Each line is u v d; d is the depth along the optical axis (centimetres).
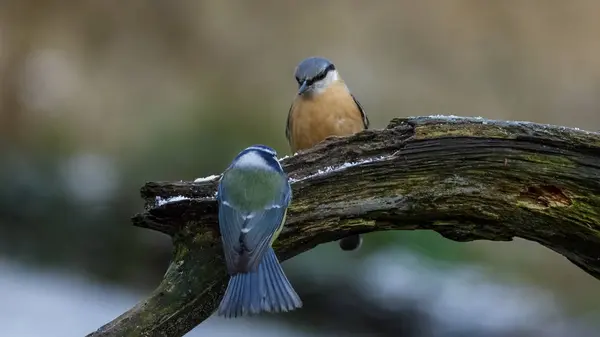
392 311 1350
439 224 560
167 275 545
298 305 487
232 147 1755
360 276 1410
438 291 1392
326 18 2139
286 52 2108
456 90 1930
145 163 1723
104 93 2020
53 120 1936
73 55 2100
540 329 1288
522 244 1591
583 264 557
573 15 1958
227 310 484
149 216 552
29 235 1623
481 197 546
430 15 2061
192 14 2159
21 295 1420
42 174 1709
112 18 2145
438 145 548
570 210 535
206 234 545
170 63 2117
